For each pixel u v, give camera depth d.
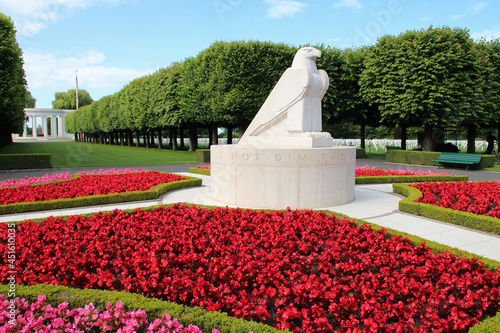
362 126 35.84
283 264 5.13
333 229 7.03
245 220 7.38
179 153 38.44
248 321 3.76
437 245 5.85
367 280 4.78
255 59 28.02
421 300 4.28
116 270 5.12
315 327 3.86
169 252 5.71
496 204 9.10
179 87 35.34
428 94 24.77
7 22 23.89
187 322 3.75
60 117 104.19
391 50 26.30
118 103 54.75
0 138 44.06
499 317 3.79
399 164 27.00
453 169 23.17
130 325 3.52
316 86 10.71
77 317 3.70
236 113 29.58
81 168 22.86
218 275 4.78
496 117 31.73
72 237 6.42
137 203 10.68
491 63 29.33
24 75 27.92
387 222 8.57
